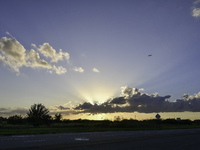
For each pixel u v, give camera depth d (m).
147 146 11.95
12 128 35.53
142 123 57.94
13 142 12.68
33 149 9.66
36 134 21.59
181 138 18.33
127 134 22.41
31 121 45.50
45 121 47.28
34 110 47.56
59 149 9.76
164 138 17.95
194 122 107.25
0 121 50.25
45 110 48.50
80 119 74.06
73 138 16.28
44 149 9.69
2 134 20.19
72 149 9.83
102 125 51.66
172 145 12.88
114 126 50.25
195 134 24.11
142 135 21.16
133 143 13.30
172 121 92.50
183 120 95.19
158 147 11.67
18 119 45.91
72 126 49.09
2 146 10.65
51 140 14.33
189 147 12.09
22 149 9.62
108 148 10.56
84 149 9.92
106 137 17.80
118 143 13.05
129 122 56.12
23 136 18.34
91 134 21.89
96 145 11.70
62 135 19.97
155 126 55.97
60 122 66.31
